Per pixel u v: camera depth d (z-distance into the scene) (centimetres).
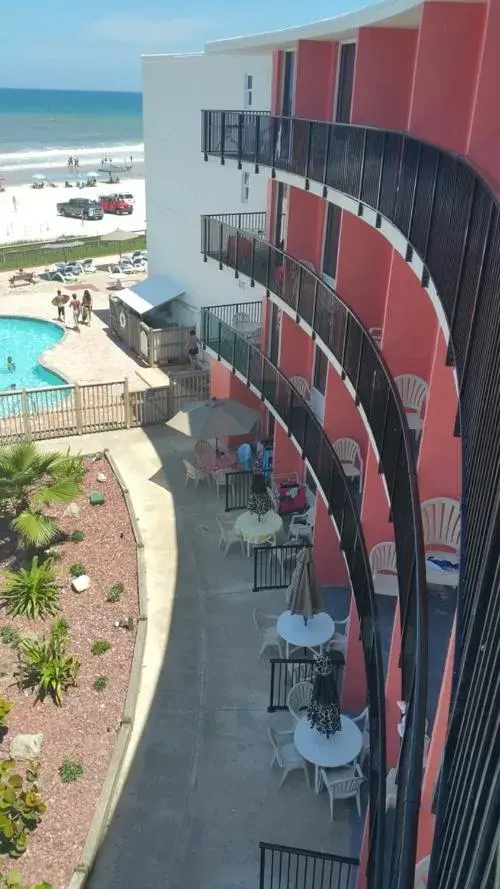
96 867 1000
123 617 1458
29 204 6675
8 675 1304
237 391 2073
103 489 1927
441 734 662
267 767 1155
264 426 2134
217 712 1255
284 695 1283
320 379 1703
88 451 2125
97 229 5559
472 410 532
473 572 428
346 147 1176
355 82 1163
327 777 1070
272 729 1176
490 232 536
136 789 1112
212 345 2061
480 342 530
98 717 1223
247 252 1777
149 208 2944
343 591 1535
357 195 1127
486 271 543
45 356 2833
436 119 925
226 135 1748
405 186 908
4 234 5241
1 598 1495
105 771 1125
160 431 2269
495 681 299
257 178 2189
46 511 1795
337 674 1291
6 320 3278
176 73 2525
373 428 1024
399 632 897
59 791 1088
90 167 10006
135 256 4222
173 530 1766
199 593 1552
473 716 334
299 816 1080
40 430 2178
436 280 745
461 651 417
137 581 1571
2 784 1041
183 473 2027
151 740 1196
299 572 1278
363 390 1090
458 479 875
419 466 877
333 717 1057
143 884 980
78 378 2642
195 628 1449
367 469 1105
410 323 1059
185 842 1038
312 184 1343
